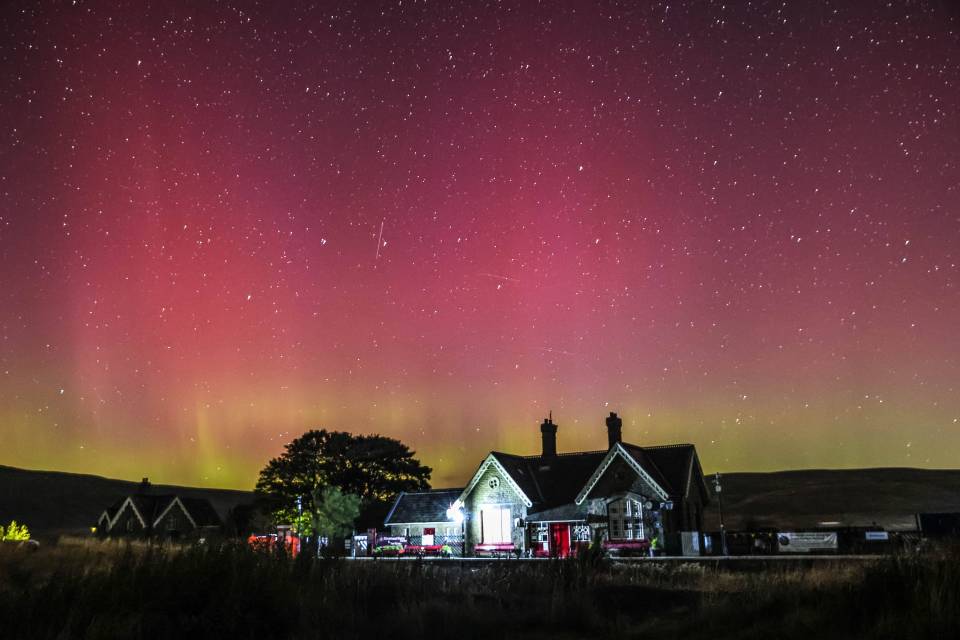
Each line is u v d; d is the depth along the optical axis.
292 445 65.88
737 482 154.50
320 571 17.45
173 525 64.38
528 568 23.41
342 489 64.44
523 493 47.75
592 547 24.97
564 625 15.48
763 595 16.69
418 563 21.33
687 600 19.28
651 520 43.25
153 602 13.37
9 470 160.25
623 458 45.59
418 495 55.72
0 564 20.27
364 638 13.54
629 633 14.87
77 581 14.12
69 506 146.12
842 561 27.48
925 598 11.88
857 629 12.05
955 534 16.95
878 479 147.75
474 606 16.25
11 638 11.99
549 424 54.81
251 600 13.72
